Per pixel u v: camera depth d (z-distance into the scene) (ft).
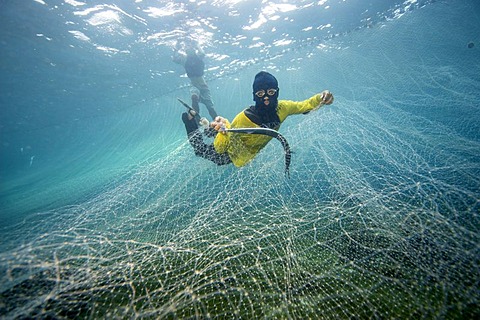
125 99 67.72
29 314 4.88
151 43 40.34
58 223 8.89
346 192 8.75
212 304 5.61
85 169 47.32
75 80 51.80
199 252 7.19
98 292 5.87
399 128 13.57
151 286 6.11
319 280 5.99
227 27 37.91
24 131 105.50
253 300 5.60
